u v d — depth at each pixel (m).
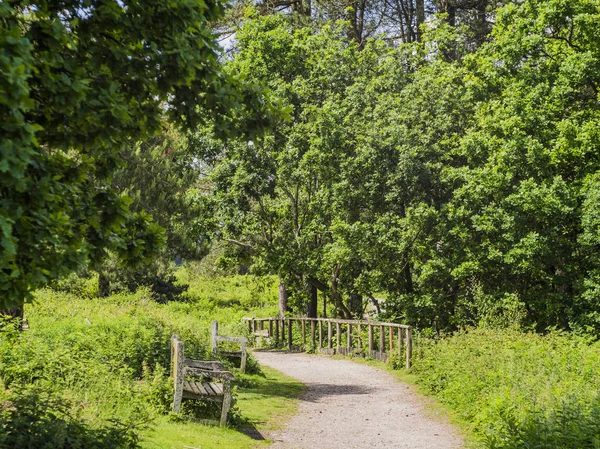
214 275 51.69
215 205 28.50
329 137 26.28
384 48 32.12
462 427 11.55
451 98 26.72
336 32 32.06
